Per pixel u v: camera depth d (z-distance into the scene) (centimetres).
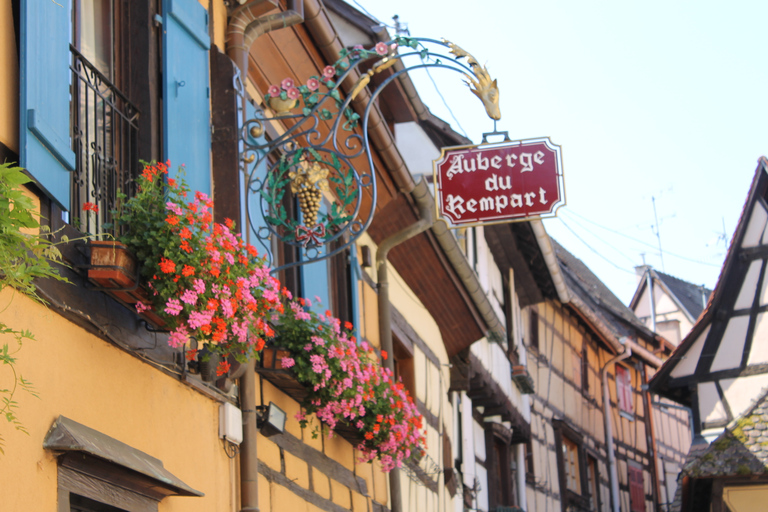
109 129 464
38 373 357
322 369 609
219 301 420
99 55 476
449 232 983
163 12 502
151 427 443
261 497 582
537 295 1888
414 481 996
